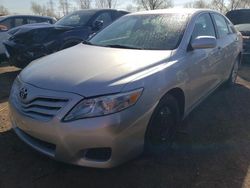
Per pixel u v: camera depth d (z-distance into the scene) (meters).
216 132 4.09
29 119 2.87
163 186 2.95
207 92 4.52
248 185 3.00
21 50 6.65
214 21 4.86
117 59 3.31
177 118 3.61
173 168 3.23
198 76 3.92
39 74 3.13
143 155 3.35
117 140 2.69
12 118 3.25
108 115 2.64
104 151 2.76
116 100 2.69
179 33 3.85
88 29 7.42
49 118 2.74
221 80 5.16
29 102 2.93
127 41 4.00
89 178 3.05
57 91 2.79
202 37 3.67
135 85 2.82
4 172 3.13
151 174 3.12
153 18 4.29
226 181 3.05
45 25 7.46
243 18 10.21
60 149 2.75
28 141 3.06
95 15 8.12
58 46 6.83
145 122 2.90
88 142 2.67
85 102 2.68
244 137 3.97
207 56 4.16
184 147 3.65
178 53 3.58
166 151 3.49
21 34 6.86
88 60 3.32
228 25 5.57
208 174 3.15
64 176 3.08
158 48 3.69
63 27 7.23
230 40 5.33
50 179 3.04
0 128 4.05
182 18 4.12
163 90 3.10
